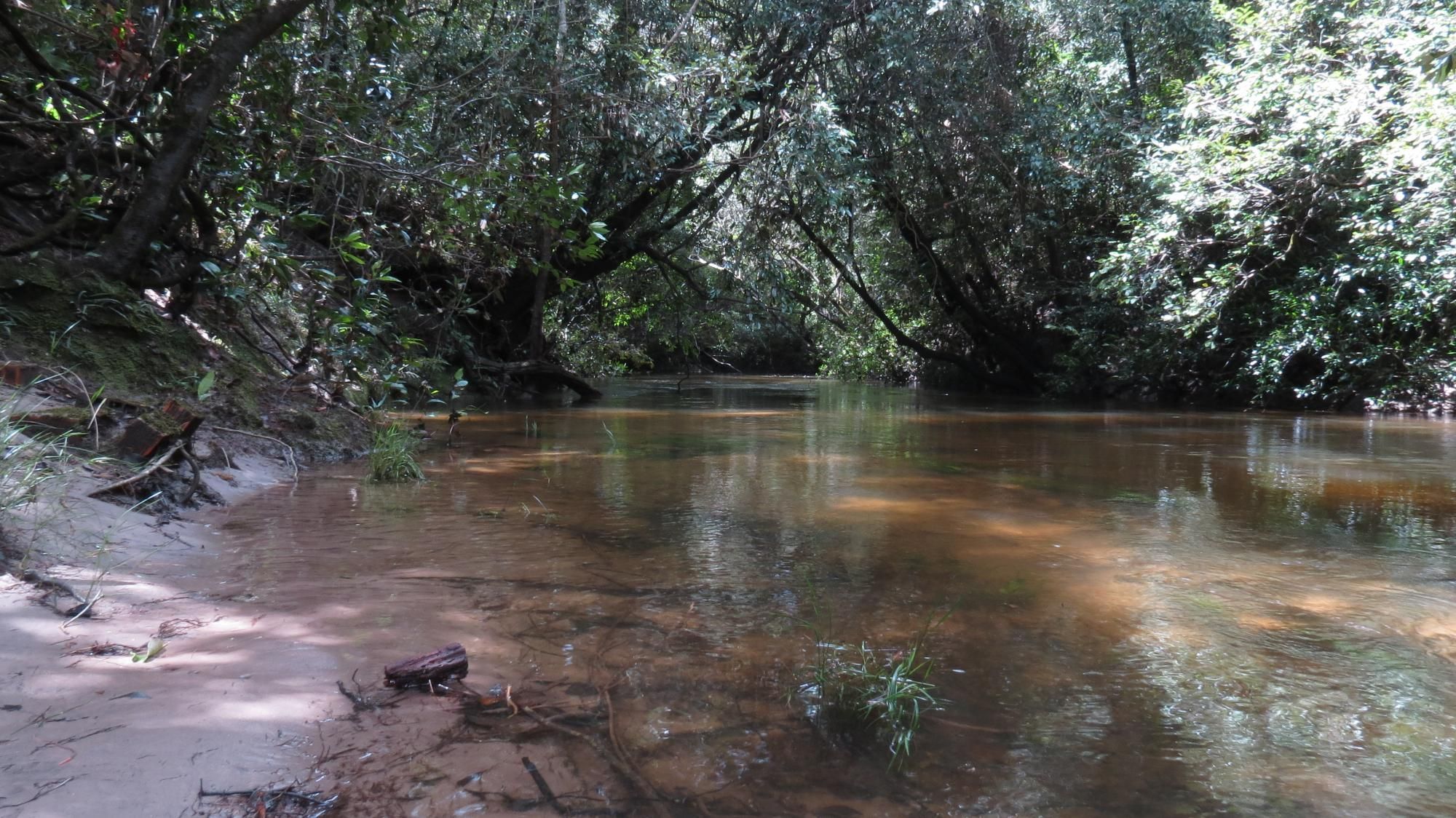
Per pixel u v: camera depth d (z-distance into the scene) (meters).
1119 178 15.40
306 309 7.09
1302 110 11.75
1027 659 2.35
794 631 2.53
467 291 12.59
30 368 4.15
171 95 5.11
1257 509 4.56
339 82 6.11
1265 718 2.01
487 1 11.28
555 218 6.67
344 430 6.15
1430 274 11.12
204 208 5.44
